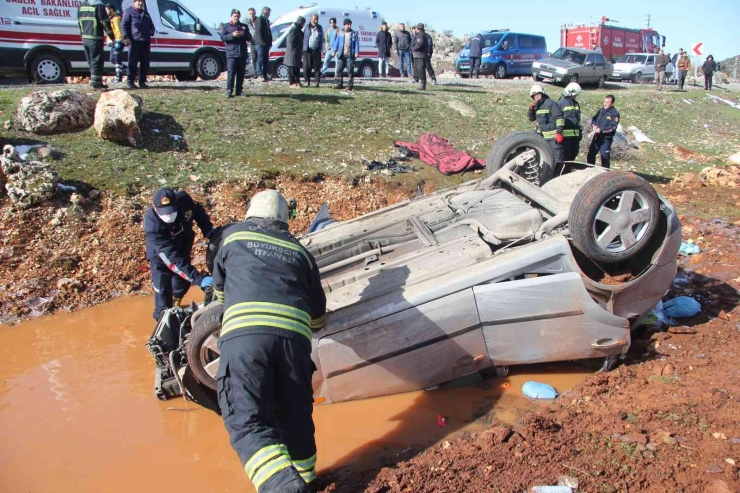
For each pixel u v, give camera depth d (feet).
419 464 12.14
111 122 29.68
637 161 41.45
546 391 15.08
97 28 37.93
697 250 24.27
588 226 15.20
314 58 49.01
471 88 60.59
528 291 14.62
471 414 14.49
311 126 37.11
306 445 10.88
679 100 66.54
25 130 29.63
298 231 27.32
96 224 25.02
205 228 18.17
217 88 43.83
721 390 13.79
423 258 15.58
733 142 51.03
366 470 12.45
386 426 14.15
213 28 51.19
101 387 16.51
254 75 56.13
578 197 15.39
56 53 43.93
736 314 18.49
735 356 15.72
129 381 16.84
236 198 28.17
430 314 14.29
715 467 11.02
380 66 70.95
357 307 14.33
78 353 18.43
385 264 15.66
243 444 9.77
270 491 9.30
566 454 11.95
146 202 26.66
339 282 15.39
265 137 34.37
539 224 16.88
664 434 12.23
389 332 14.17
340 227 18.71
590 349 15.38
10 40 42.11
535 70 79.00
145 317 20.92
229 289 10.64
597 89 77.87
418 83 61.57
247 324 10.16
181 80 53.16
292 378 10.42
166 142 31.60
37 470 13.03
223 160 31.09
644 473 11.14
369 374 14.40
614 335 15.42
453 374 15.03
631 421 12.99
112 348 18.75
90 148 29.32
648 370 15.71
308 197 29.53
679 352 16.53
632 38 112.27
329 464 12.82
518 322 14.83
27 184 24.67
